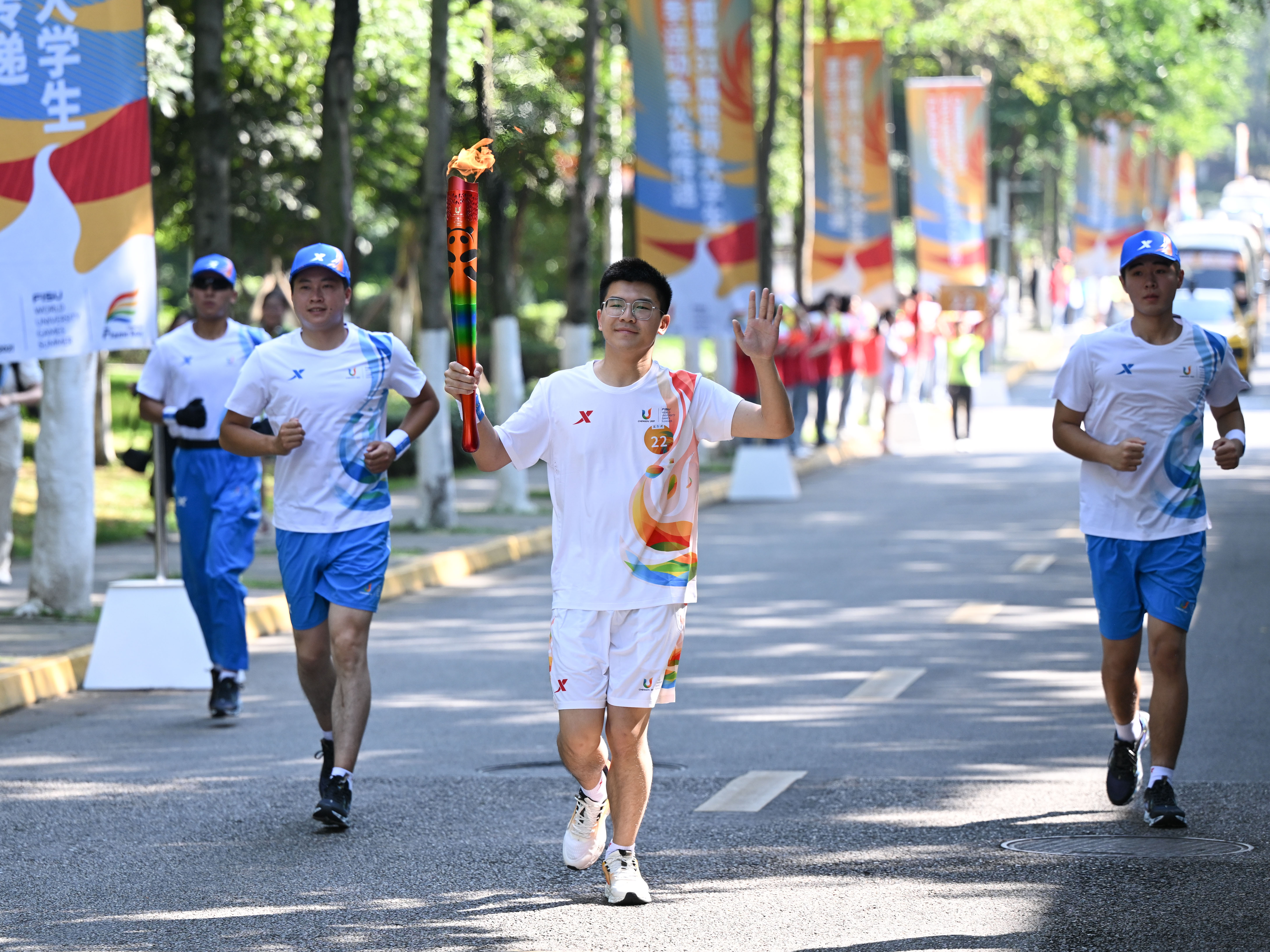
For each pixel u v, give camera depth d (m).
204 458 26.88
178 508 27.03
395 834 20.22
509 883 18.14
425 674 31.12
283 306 39.84
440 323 52.06
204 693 30.06
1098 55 132.38
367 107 69.94
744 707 27.75
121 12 29.95
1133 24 145.25
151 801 22.00
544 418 16.83
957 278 100.62
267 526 51.28
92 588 38.22
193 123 40.88
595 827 17.94
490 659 32.75
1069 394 20.59
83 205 29.86
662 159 58.59
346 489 21.28
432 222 51.72
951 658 32.03
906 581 42.31
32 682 29.22
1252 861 18.52
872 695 28.59
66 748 25.41
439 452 51.97
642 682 16.91
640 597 16.83
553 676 17.14
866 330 85.94
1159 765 20.16
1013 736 25.33
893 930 16.28
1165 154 196.25
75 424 35.19
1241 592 39.12
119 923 16.89
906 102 126.88
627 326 16.58
